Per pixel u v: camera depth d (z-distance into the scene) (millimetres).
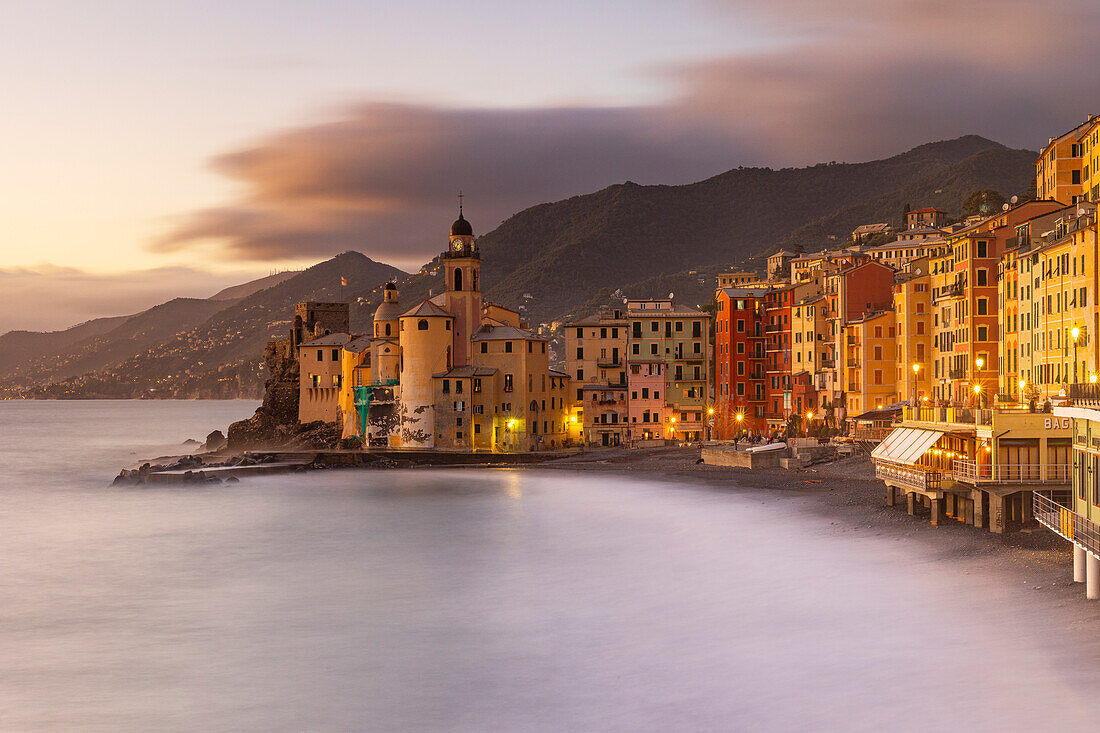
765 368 182750
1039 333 104812
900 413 124750
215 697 47656
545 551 81375
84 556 85500
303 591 69750
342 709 45375
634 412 182500
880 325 150500
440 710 44656
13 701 47594
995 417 68250
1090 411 51656
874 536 75625
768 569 67625
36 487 147125
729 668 47312
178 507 119000
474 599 65188
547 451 169750
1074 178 127625
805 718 40250
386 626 59188
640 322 184375
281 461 169250
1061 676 41906
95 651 55656
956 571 61719
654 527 89250
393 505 115750
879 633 50500
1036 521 68312
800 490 106375
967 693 41062
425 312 176000
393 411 178750
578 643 53562
